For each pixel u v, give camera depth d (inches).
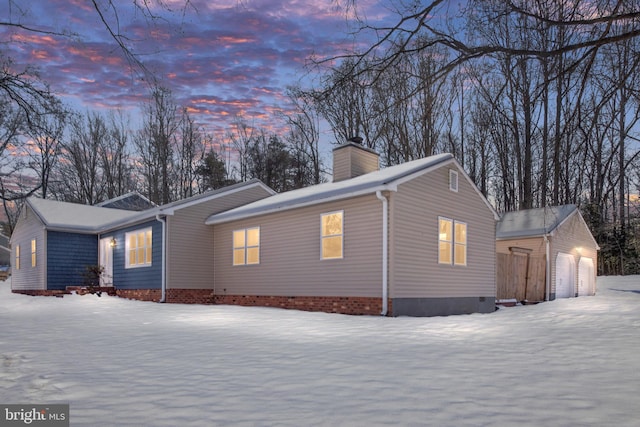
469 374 203.3
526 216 821.2
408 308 482.6
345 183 578.6
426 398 165.6
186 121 1653.5
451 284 552.7
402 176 485.7
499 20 205.5
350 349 270.2
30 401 167.3
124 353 261.4
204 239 705.6
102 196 1633.9
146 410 154.6
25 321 439.8
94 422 143.5
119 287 772.6
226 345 286.0
